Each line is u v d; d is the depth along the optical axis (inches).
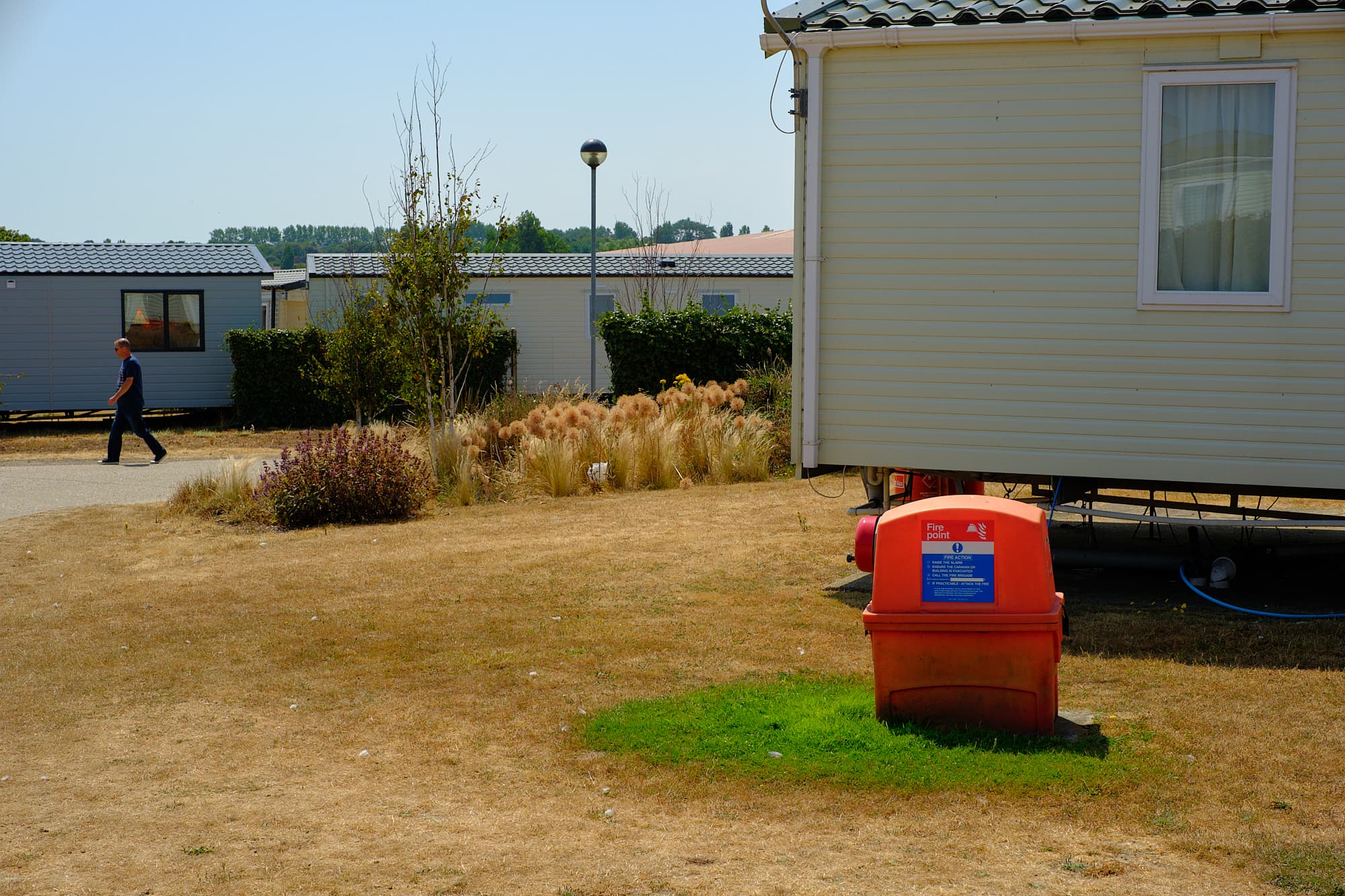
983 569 197.0
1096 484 298.0
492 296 1015.6
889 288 295.3
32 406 879.1
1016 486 445.4
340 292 889.5
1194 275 278.4
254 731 216.8
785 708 214.2
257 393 866.8
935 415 295.1
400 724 218.2
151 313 897.5
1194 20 266.7
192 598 325.7
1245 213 274.4
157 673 255.8
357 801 181.5
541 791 183.5
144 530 439.5
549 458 502.0
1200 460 280.2
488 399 818.2
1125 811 166.1
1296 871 145.3
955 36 281.3
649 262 1011.9
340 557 376.8
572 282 1016.2
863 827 164.1
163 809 179.2
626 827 167.8
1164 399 281.3
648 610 295.9
